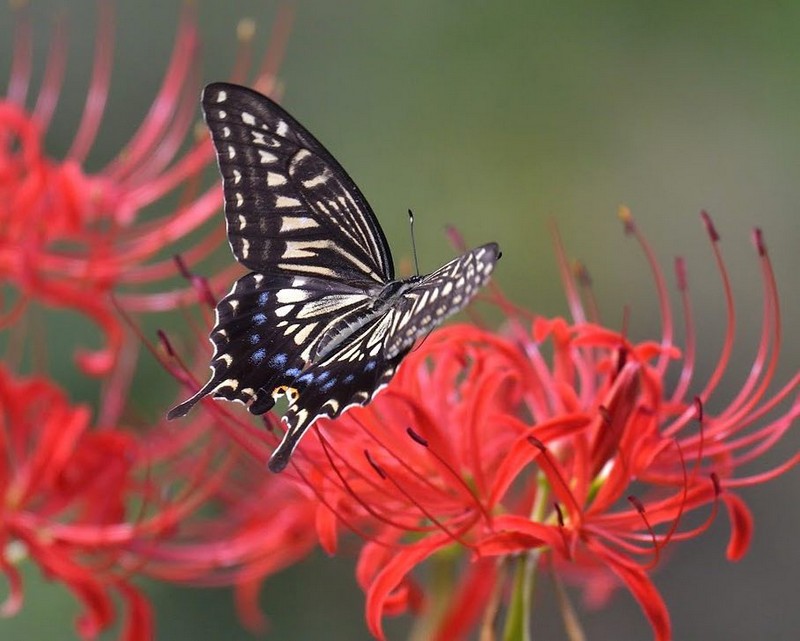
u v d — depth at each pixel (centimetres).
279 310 90
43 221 98
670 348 91
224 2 148
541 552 89
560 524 88
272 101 90
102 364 99
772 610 137
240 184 90
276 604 123
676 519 88
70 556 96
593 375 91
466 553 96
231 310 90
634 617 134
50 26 138
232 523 100
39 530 96
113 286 100
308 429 88
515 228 150
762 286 150
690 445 90
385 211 149
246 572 100
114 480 96
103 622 96
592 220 151
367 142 151
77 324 117
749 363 147
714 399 146
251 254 90
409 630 126
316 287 90
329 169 90
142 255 100
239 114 90
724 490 89
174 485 104
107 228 103
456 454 90
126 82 139
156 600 117
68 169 99
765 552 139
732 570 139
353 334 89
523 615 89
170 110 102
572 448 90
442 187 151
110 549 96
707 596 139
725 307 151
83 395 117
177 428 98
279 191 90
